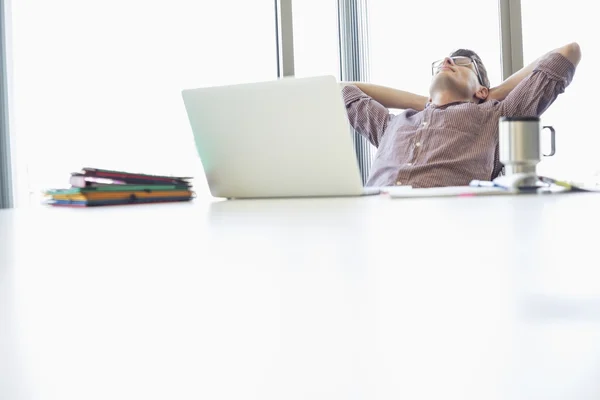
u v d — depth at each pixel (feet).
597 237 1.19
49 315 0.65
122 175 3.80
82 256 1.11
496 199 2.71
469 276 0.82
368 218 1.83
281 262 0.97
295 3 9.70
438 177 7.06
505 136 3.69
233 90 3.95
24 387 0.46
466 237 1.23
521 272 0.84
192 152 9.27
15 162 8.64
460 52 8.25
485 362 0.50
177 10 9.47
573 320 0.60
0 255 1.14
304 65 9.88
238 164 4.14
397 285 0.76
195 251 1.14
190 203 3.69
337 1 10.11
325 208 2.52
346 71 10.07
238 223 1.84
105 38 9.14
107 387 0.46
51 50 8.91
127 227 1.77
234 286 0.79
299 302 0.69
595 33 9.27
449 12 9.83
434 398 0.44
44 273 0.92
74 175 3.65
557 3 9.48
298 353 0.52
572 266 0.88
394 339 0.55
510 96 7.45
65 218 2.32
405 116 7.89
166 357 0.52
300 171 3.93
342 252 1.06
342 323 0.60
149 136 9.25
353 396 0.44
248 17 9.77
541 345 0.53
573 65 7.36
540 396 0.44
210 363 0.50
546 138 7.72
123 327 0.60
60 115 8.93
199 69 9.51
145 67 9.27
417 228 1.44
